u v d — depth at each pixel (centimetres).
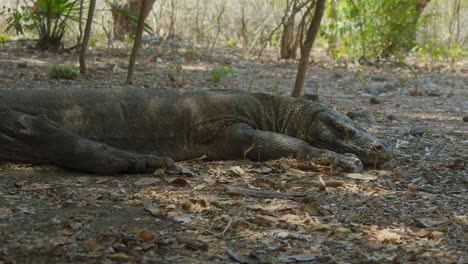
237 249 371
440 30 1870
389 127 784
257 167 558
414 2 1550
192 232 394
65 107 559
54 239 372
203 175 529
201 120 586
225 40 1759
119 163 520
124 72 1115
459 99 1079
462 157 627
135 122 573
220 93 606
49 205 438
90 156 521
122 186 491
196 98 593
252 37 1739
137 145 573
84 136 558
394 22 1540
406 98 1059
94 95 573
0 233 374
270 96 620
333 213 443
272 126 610
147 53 1412
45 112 552
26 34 1582
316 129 591
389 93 1107
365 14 1536
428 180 534
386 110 920
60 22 1495
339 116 599
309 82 1180
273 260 359
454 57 1662
